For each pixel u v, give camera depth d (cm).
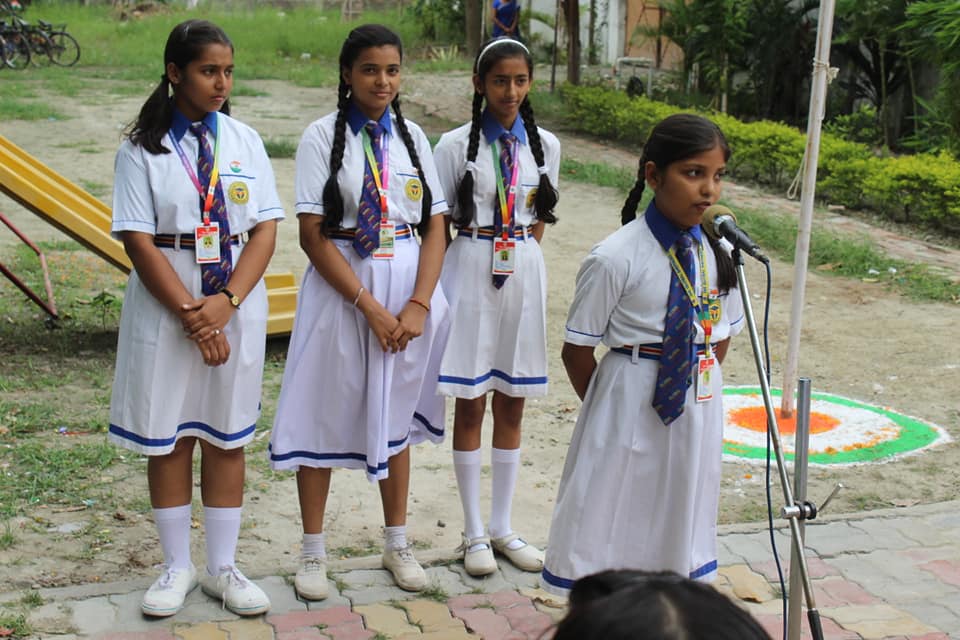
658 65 2241
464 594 418
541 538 484
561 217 1153
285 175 1305
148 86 2022
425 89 2127
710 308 344
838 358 753
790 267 972
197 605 399
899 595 427
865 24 1432
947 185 1070
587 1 2588
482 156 425
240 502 404
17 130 1497
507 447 444
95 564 436
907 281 930
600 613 126
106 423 583
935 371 727
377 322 389
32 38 2273
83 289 834
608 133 1712
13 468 520
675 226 338
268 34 2702
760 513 518
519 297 430
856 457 589
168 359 379
